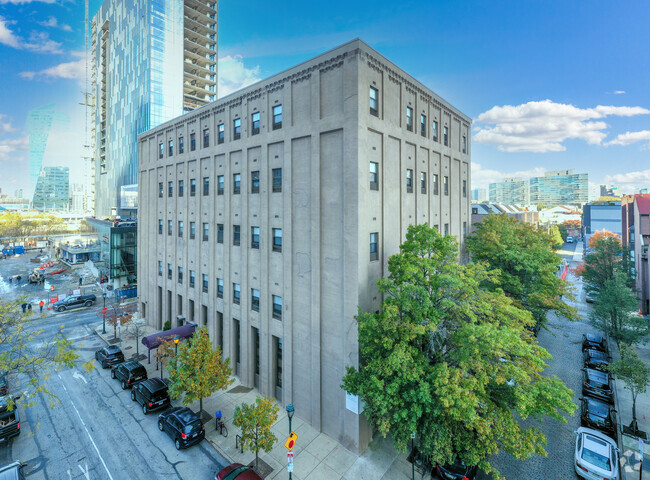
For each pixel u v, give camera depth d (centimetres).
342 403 1698
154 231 3225
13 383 2175
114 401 2053
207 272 2581
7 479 1277
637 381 1745
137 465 1540
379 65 1756
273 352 2080
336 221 1700
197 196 2639
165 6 6731
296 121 1862
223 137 2389
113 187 8294
